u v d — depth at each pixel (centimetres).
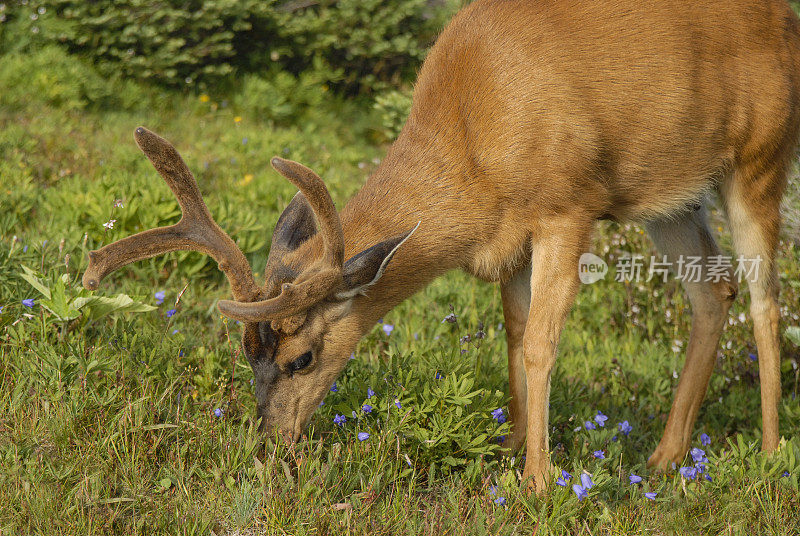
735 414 901
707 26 780
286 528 599
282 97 2189
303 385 683
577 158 725
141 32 2178
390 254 651
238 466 657
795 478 677
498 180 719
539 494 660
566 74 724
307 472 639
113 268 618
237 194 1359
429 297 1060
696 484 693
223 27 2297
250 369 768
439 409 696
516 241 746
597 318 1119
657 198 801
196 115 2092
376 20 2392
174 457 661
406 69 2433
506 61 723
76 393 678
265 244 1160
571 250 738
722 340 1044
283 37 2370
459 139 725
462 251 736
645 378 952
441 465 707
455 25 772
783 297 1039
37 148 1459
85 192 1162
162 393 729
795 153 855
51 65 1988
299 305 616
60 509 589
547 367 718
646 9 761
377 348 905
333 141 2034
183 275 1032
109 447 647
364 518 617
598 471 654
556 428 812
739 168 826
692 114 773
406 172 723
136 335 771
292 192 1361
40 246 912
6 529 566
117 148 1505
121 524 591
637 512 662
